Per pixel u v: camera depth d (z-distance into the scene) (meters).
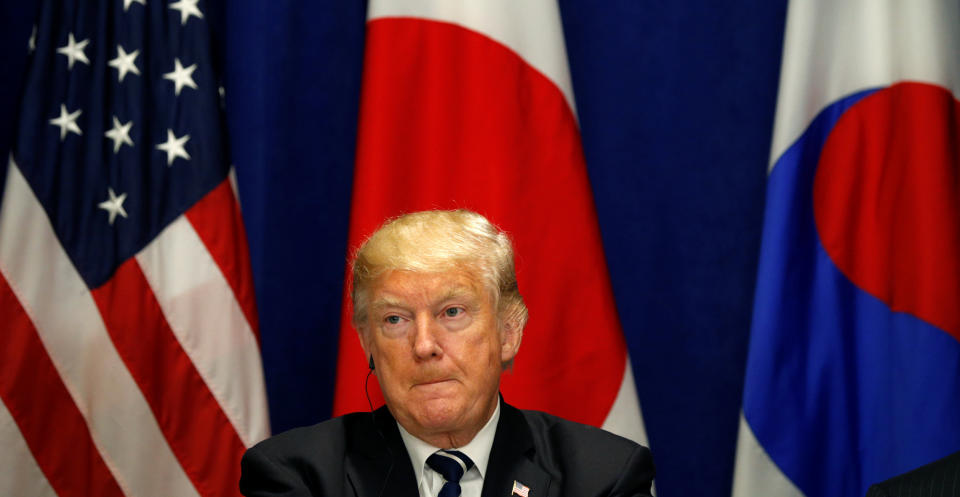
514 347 5.30
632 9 11.32
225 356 9.89
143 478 9.57
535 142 9.86
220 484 9.75
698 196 11.28
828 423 9.67
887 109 9.71
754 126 11.20
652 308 11.33
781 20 11.12
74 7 10.14
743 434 9.77
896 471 9.34
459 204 9.71
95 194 9.81
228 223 10.09
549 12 10.10
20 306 9.42
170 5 10.36
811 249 9.91
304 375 11.33
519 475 5.27
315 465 5.38
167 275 9.84
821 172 9.90
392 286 4.90
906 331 9.42
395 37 9.97
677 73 11.30
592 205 9.88
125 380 9.59
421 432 5.10
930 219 9.37
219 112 10.33
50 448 9.38
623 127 11.34
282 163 11.33
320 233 11.41
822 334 9.69
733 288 11.21
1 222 9.55
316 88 11.41
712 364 11.23
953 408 9.22
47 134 9.79
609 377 9.57
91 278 9.66
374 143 9.80
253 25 11.30
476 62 9.86
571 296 9.66
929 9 9.70
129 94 10.01
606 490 5.24
